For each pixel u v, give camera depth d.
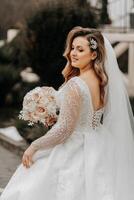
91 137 4.71
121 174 4.77
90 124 4.72
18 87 19.12
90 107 4.64
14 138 12.31
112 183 4.68
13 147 11.78
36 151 4.64
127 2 16.73
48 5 14.47
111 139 4.84
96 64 4.70
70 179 4.63
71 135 4.73
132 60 16.58
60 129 4.55
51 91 4.78
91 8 14.86
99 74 4.71
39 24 14.55
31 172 4.75
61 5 14.43
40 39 14.65
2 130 13.34
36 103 4.74
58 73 15.05
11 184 4.79
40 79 15.59
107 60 4.86
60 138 4.57
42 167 4.72
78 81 4.60
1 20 25.23
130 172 4.88
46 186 4.64
